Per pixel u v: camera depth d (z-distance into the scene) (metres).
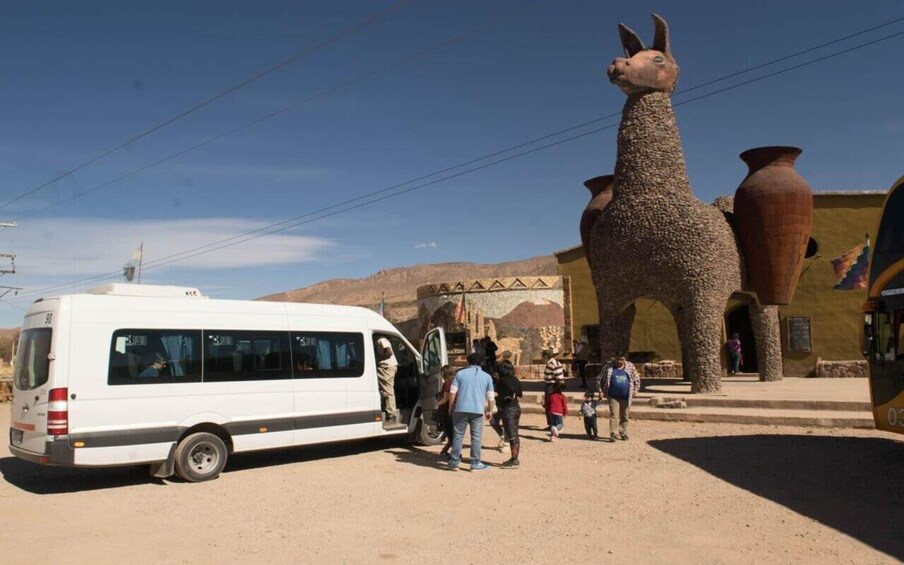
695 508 7.90
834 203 25.67
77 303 9.30
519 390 10.67
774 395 15.91
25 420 9.38
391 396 12.63
